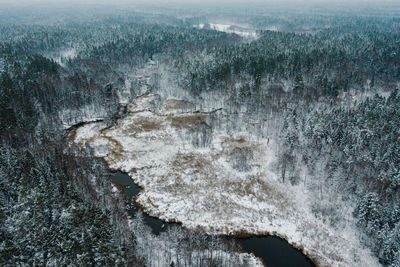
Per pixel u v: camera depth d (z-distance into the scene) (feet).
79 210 188.03
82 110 470.39
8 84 416.46
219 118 440.45
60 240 176.14
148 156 353.31
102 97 487.61
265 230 243.40
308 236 237.25
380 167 285.64
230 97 490.08
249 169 325.21
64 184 238.27
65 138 393.70
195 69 585.63
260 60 571.69
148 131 418.72
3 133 319.47
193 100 520.01
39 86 458.50
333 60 625.82
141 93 581.94
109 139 394.11
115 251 170.30
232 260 202.69
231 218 255.50
